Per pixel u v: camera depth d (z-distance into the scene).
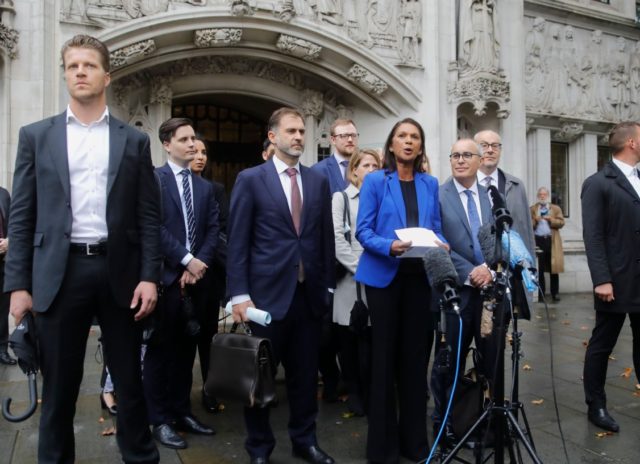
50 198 2.39
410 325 3.16
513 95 10.09
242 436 3.53
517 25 10.10
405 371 3.19
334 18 8.49
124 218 2.47
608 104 12.10
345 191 4.12
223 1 7.70
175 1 7.48
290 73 8.99
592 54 11.86
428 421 3.80
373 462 3.05
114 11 7.13
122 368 2.52
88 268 2.42
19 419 2.28
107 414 3.95
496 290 2.46
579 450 3.31
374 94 8.97
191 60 8.29
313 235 3.14
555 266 9.70
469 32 9.33
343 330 4.03
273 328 3.01
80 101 2.44
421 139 3.25
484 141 3.76
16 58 6.61
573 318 8.01
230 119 10.34
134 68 7.61
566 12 11.32
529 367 5.20
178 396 3.60
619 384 4.71
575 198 11.93
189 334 3.46
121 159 2.47
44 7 6.68
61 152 2.40
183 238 3.69
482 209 3.58
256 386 2.74
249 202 3.07
